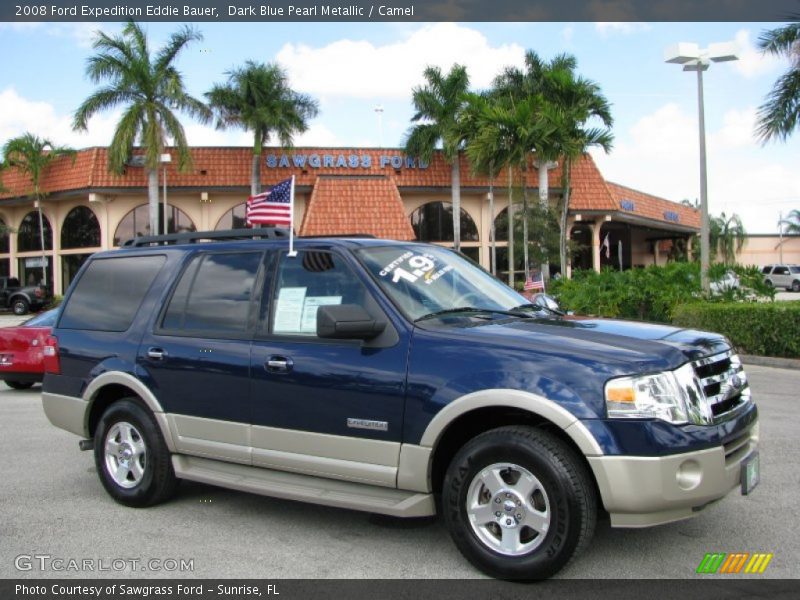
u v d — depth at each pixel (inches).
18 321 1146.7
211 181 1280.8
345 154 1305.4
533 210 1090.7
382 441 166.9
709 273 668.1
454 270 201.0
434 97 1234.0
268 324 191.0
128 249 234.8
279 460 183.3
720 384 161.2
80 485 239.0
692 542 175.8
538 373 150.9
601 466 143.1
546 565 148.3
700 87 692.7
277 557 173.6
